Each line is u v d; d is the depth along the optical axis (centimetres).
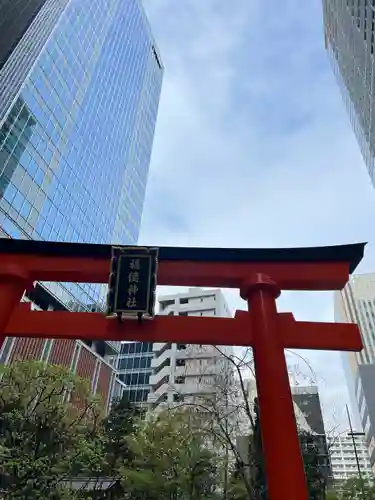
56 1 5806
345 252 919
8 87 4212
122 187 6700
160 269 932
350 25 5822
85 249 948
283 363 751
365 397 5128
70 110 5241
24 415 1625
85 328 830
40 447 1580
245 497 1655
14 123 4006
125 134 7131
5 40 4884
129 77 7706
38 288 4119
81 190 5209
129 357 6656
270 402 699
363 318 7406
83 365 4216
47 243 941
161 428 1992
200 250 938
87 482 2214
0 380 1777
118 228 6291
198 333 820
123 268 895
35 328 825
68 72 5366
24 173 4031
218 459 1739
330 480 2125
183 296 6200
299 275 909
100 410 2072
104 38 6788
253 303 856
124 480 1953
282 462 633
